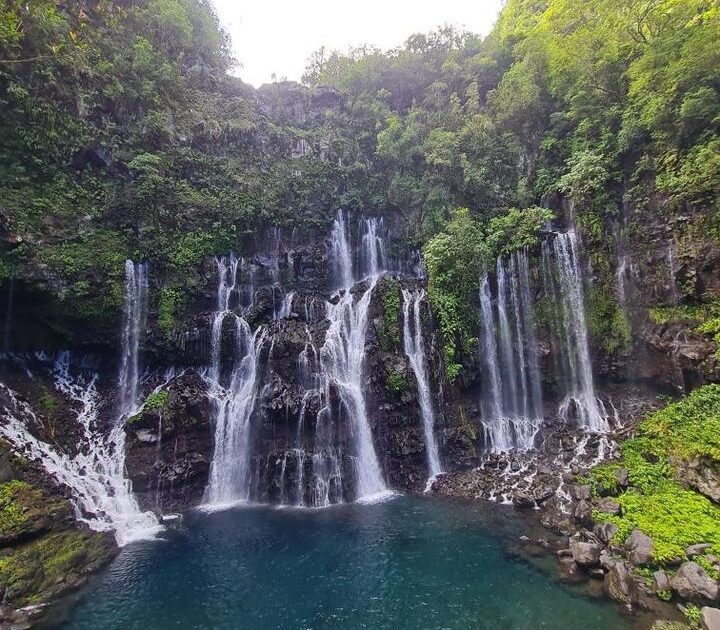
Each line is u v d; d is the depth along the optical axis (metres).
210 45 35.91
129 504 16.52
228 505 18.20
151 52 28.09
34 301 18.78
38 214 19.69
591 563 12.66
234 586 12.52
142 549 14.46
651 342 21.59
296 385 20.27
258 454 19.34
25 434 16.56
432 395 21.28
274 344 20.91
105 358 20.84
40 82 21.25
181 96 29.58
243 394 20.67
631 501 14.84
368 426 20.39
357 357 21.89
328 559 13.86
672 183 21.23
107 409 19.55
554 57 28.80
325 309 23.98
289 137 32.78
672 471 15.81
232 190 27.12
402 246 29.28
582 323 23.67
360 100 36.09
